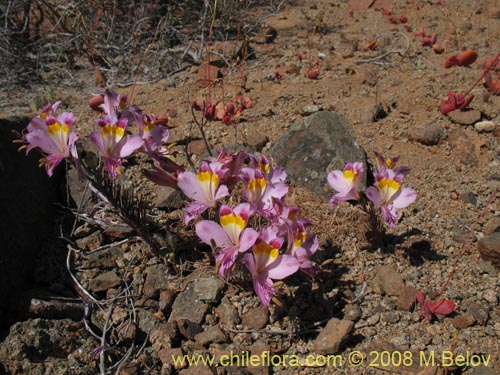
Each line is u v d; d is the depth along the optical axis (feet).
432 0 4.09
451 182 2.10
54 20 3.52
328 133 2.07
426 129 2.29
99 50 3.35
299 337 1.51
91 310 1.61
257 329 1.53
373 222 1.74
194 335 1.53
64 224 1.87
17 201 1.73
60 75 3.19
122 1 3.67
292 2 4.24
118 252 1.75
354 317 1.55
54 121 1.42
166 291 1.63
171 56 3.18
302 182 2.01
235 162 1.49
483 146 2.26
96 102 2.10
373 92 2.67
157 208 1.90
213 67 2.88
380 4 4.05
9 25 3.46
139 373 1.44
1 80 3.08
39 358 1.45
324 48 3.27
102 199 1.87
